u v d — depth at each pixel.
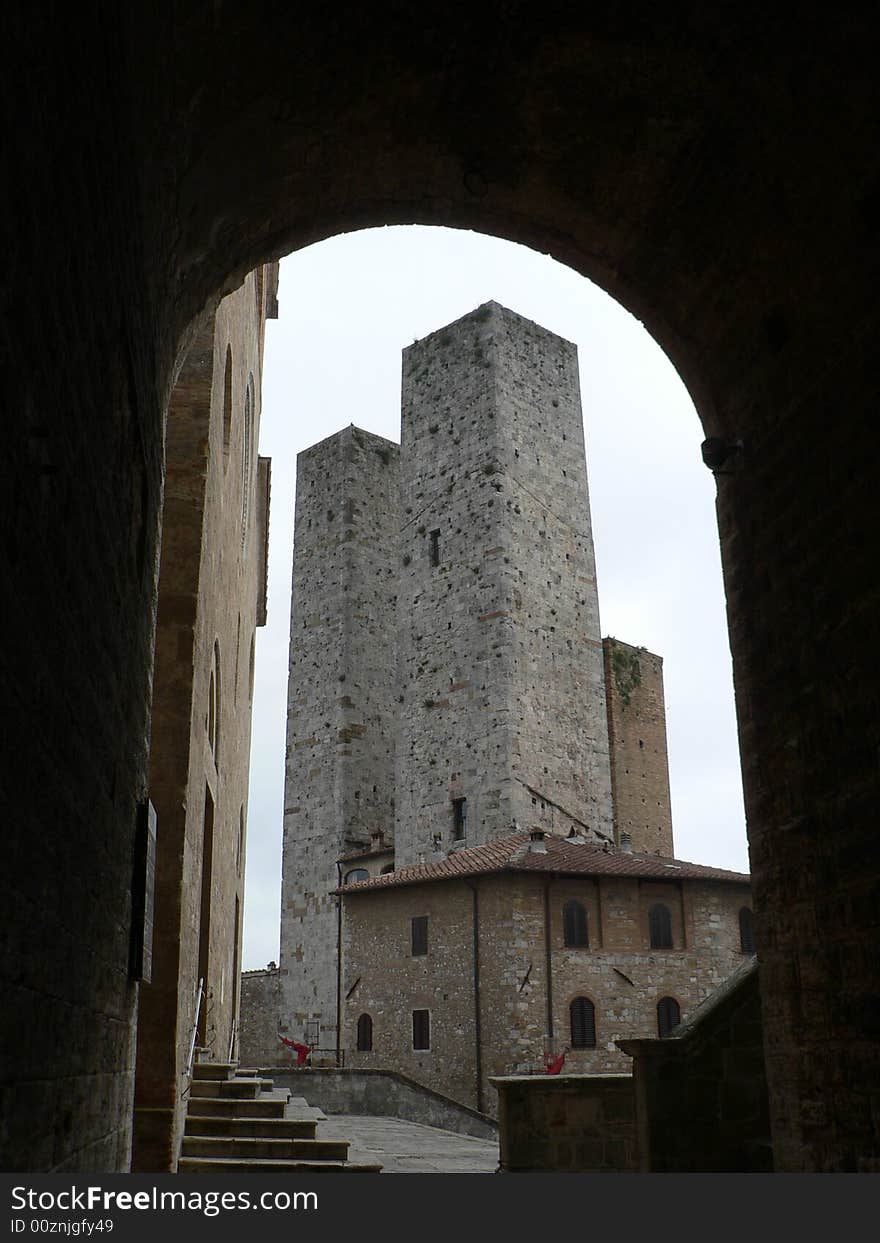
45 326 3.21
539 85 7.54
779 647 7.59
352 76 7.12
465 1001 29.75
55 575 3.49
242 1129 10.98
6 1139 3.01
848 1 5.86
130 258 4.96
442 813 36.84
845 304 6.76
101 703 4.56
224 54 6.12
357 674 45.72
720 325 8.38
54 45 3.17
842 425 6.80
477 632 37.50
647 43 6.98
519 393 40.53
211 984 13.68
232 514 15.59
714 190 7.75
